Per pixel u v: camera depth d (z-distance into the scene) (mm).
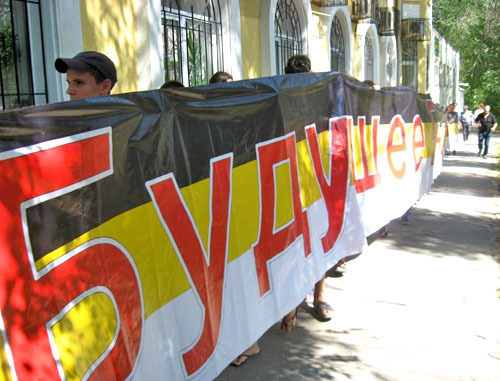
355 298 4918
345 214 4871
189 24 7941
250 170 3367
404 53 25594
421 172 8031
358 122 5316
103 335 2180
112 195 2258
